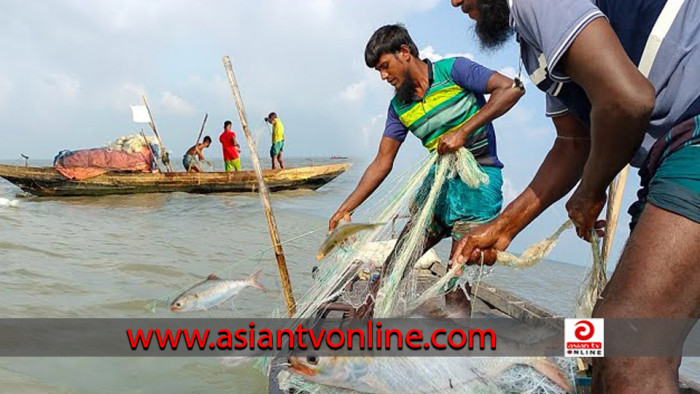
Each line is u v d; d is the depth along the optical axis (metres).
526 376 2.45
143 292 5.22
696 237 1.40
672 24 1.48
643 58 1.53
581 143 2.06
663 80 1.54
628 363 1.46
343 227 2.53
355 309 3.32
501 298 3.86
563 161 2.10
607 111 1.45
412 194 3.33
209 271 6.11
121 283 5.54
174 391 3.27
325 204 12.96
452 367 2.49
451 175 3.23
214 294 3.41
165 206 12.20
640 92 1.40
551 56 1.50
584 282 2.36
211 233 8.82
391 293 2.98
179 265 6.38
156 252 7.12
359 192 3.86
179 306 3.36
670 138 1.53
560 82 1.62
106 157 14.35
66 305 4.76
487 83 3.20
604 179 1.67
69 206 11.98
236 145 15.91
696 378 3.54
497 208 3.45
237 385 3.33
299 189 15.00
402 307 3.00
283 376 2.62
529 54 1.72
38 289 5.20
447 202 3.43
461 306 3.38
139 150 14.75
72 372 3.49
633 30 1.52
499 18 1.89
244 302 4.87
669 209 1.43
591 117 1.53
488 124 3.41
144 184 13.71
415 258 3.21
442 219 3.50
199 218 10.51
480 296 4.13
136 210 11.53
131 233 8.66
